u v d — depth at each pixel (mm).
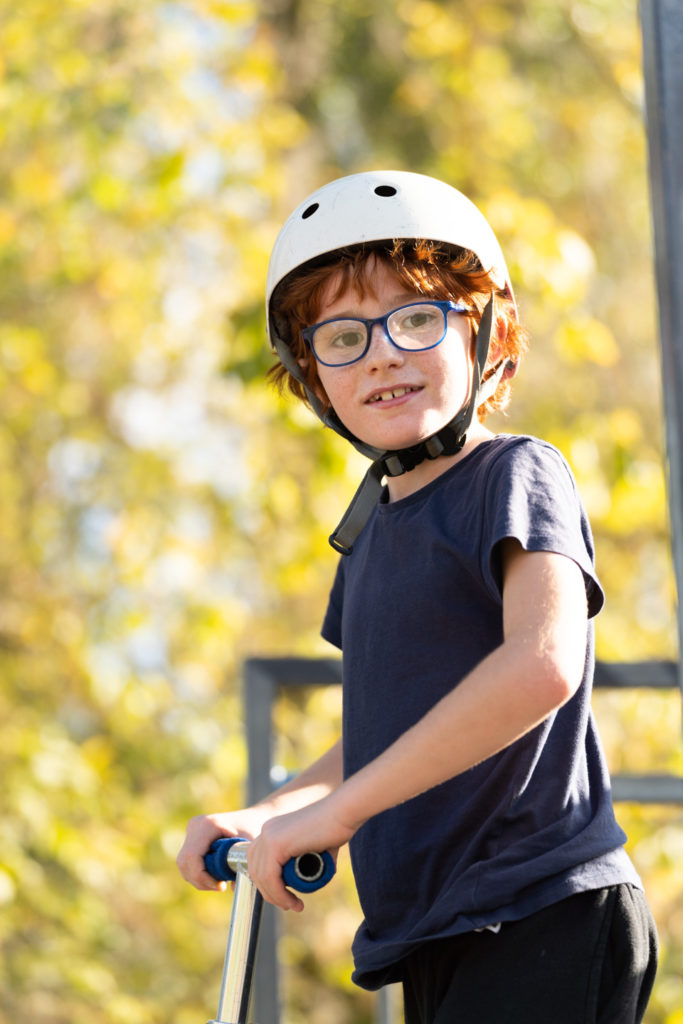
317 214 2115
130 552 9422
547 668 1672
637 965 1863
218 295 9062
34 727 9156
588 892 1847
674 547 1786
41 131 8594
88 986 8711
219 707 9727
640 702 8070
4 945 8875
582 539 1872
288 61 9906
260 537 9492
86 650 9430
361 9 9773
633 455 8148
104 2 8773
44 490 9797
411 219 2068
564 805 1885
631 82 9617
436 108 9680
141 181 8727
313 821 1724
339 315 2080
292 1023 9305
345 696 2096
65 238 8883
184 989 9602
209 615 9133
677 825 6750
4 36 8492
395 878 1963
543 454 1962
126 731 9688
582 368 9461
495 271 2189
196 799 9375
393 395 2025
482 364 2092
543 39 9859
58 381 9453
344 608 2172
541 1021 1796
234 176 8602
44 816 8453
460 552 1935
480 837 1881
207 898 9172
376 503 2104
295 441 8945
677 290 1773
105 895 9438
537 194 9906
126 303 9180
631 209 10078
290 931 9008
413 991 2039
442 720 1677
